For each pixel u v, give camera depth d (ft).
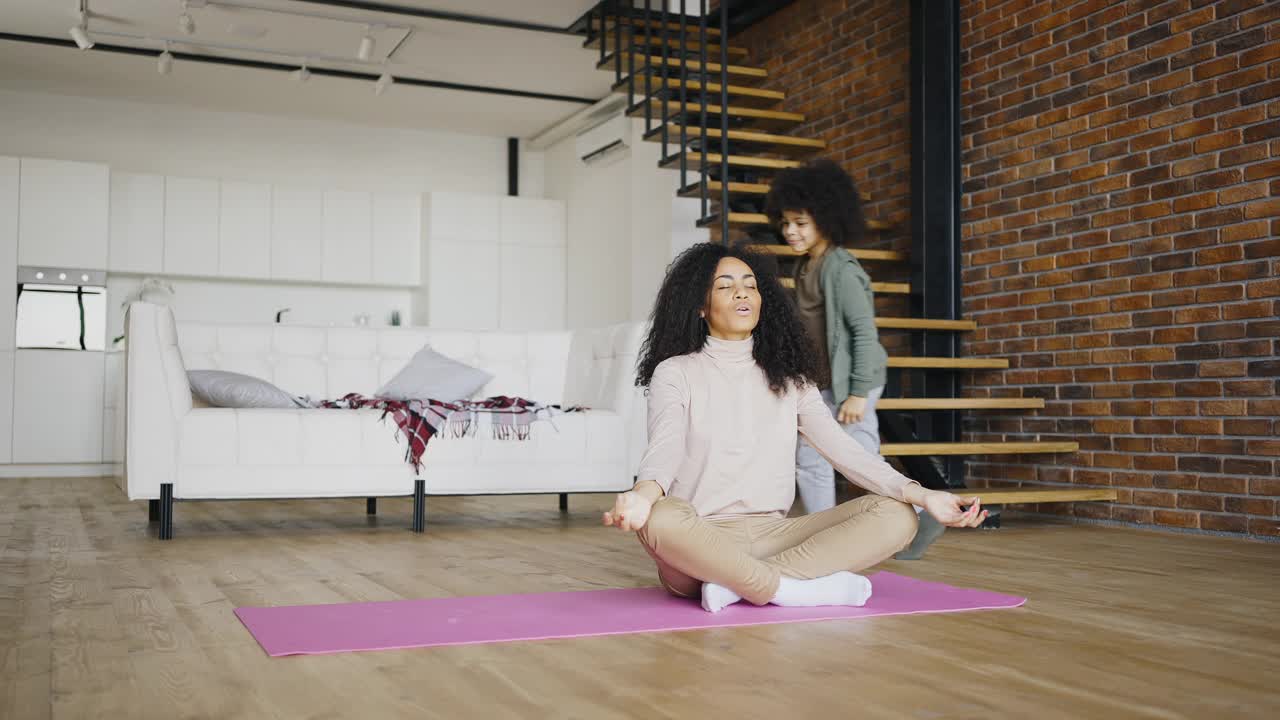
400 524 15.17
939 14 18.25
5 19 22.33
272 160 29.53
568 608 8.05
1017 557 11.66
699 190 18.93
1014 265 17.16
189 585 9.39
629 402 15.66
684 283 8.47
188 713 5.18
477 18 22.29
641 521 7.29
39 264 25.99
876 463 8.11
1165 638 7.16
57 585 9.36
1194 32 14.51
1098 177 15.80
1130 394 15.25
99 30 22.85
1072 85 16.24
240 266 28.14
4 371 25.59
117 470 18.78
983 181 17.78
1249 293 13.75
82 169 26.35
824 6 21.50
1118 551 12.26
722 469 8.21
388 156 30.73
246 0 21.20
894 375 18.80
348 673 6.00
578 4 21.76
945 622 7.59
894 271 19.61
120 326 27.53
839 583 7.98
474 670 6.07
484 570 10.43
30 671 6.06
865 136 20.42
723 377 8.29
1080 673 6.09
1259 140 13.67
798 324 8.59
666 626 7.30
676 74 22.53
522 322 30.55
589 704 5.35
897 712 5.24
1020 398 16.92
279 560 11.14
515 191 31.89
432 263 29.63
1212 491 14.11
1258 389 13.60
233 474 13.38
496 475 14.67
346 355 16.94
